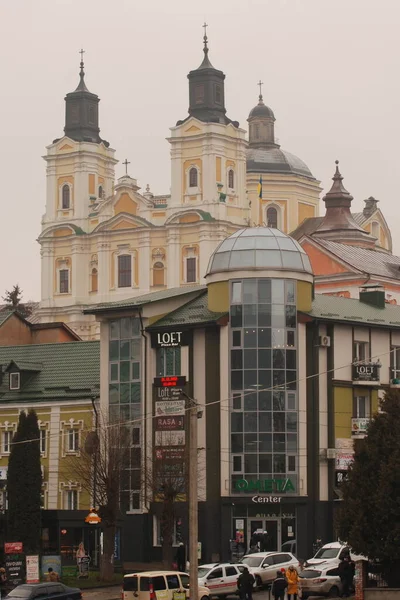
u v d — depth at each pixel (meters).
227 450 116.75
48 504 129.12
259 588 95.88
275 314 118.12
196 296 126.12
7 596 84.06
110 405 123.00
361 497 87.25
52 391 131.50
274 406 117.12
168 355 120.75
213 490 116.69
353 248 186.88
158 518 118.12
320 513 117.00
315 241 180.12
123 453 114.69
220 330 118.19
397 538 85.19
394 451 86.75
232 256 119.31
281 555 98.50
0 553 111.12
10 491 113.31
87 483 114.31
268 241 119.81
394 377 126.62
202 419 117.88
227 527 116.12
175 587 85.12
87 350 135.50
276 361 117.69
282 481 116.31
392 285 180.50
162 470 113.12
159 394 119.38
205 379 118.38
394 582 87.50
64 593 85.62
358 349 123.62
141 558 117.94
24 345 139.75
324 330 120.31
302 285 119.56
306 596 91.88
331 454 117.75
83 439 124.56
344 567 92.12
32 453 113.69
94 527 119.12
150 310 122.00
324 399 119.12
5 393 134.38
